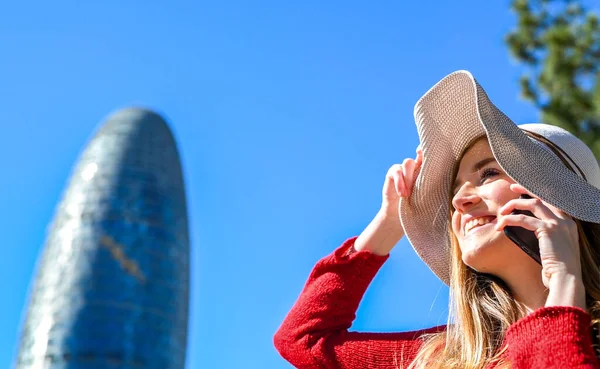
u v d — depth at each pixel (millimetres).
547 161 2988
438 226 3355
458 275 3154
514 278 3027
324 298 3439
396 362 3268
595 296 2930
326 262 3504
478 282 3164
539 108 8711
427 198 3344
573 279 2779
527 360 2637
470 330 3059
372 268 3459
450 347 3086
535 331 2660
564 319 2654
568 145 3164
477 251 2980
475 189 3076
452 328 3139
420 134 3307
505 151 2953
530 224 2863
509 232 2885
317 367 3377
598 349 2777
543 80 8789
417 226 3365
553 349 2605
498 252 2975
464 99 3211
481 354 2996
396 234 3480
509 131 2982
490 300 3102
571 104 8492
